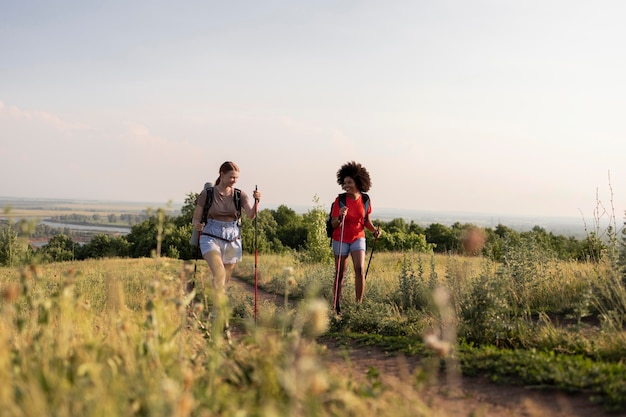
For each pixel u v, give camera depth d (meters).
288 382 2.94
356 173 8.78
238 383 3.75
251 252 46.34
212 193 7.61
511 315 7.14
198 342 4.84
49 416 2.69
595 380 4.12
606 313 6.36
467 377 4.59
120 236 55.06
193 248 49.81
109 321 5.10
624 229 7.75
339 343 6.19
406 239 38.62
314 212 21.39
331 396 3.24
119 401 2.89
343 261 8.92
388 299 9.43
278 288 13.33
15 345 3.77
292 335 3.93
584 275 7.90
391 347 5.86
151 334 3.94
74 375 3.25
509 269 8.15
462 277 7.11
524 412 3.76
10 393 2.80
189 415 2.93
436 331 6.05
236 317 8.09
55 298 3.95
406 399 3.76
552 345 5.58
